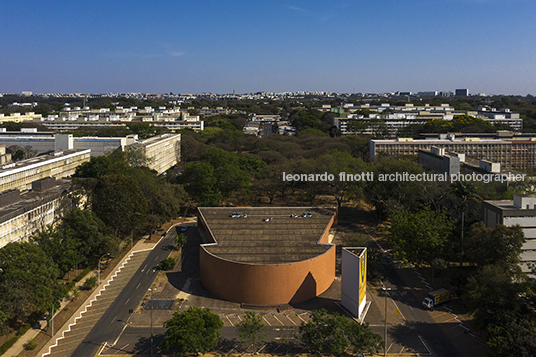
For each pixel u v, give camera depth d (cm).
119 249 11925
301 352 8112
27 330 8731
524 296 8519
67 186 13700
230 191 17600
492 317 8000
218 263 10175
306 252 10581
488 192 13075
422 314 9531
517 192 12744
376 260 11638
